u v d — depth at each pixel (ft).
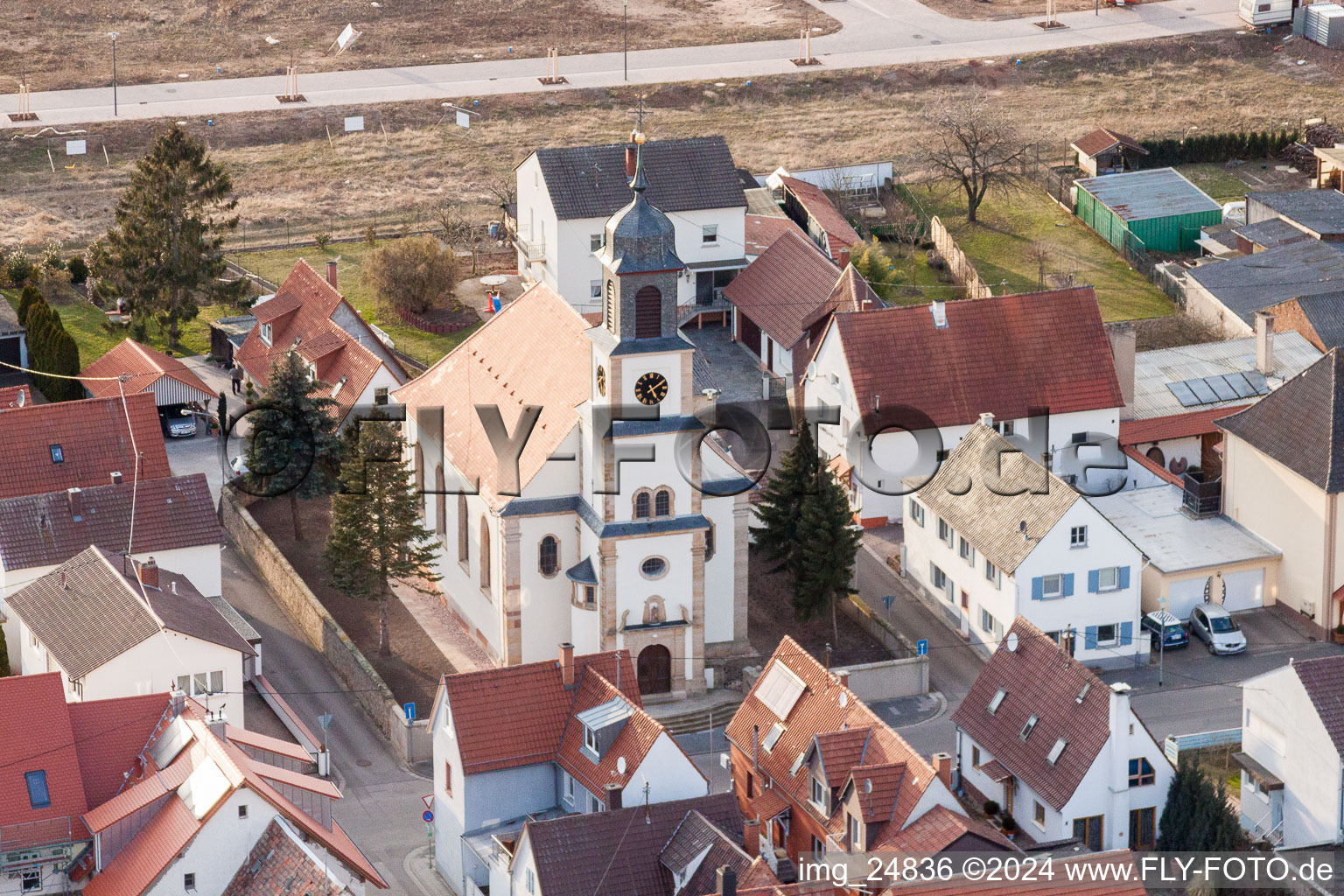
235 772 476.13
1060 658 550.36
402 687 619.26
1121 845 534.37
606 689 531.50
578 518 610.24
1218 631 642.63
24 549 622.95
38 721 509.35
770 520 641.81
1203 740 587.27
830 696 533.14
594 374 589.32
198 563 640.58
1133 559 628.28
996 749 551.59
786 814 530.27
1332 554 643.86
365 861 495.41
